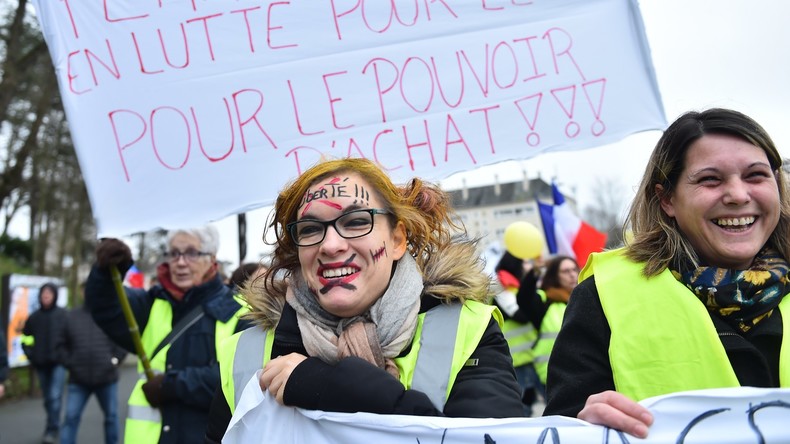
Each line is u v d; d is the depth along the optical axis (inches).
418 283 75.9
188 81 117.2
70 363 272.2
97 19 115.6
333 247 72.4
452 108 120.6
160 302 141.6
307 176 77.4
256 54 118.8
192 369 125.3
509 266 271.4
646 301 73.2
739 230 71.9
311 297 76.9
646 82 123.1
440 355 72.9
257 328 83.1
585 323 76.0
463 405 69.1
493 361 74.1
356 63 120.1
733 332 70.6
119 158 114.4
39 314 338.3
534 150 120.7
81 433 364.8
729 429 61.2
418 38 121.5
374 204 75.7
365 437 67.5
